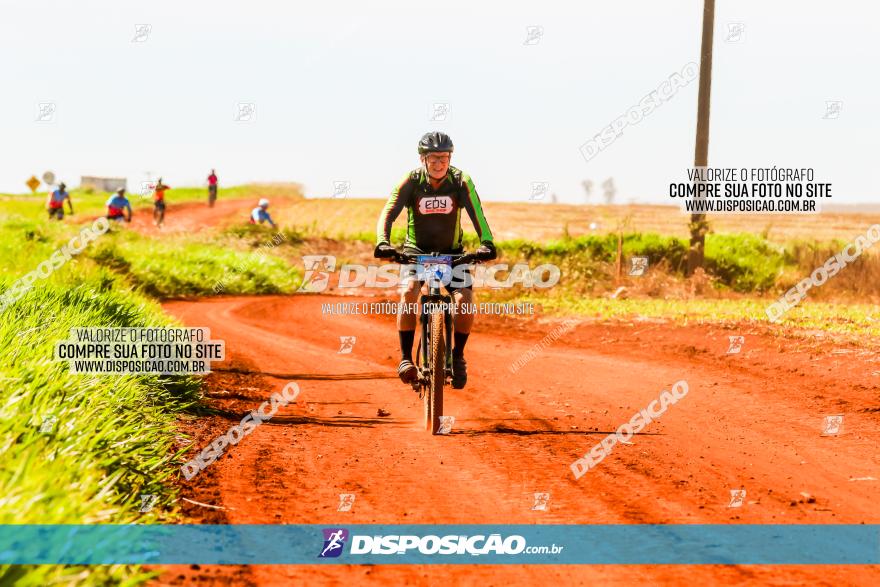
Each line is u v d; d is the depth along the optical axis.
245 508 13.97
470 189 20.16
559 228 116.38
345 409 23.78
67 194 92.44
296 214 152.38
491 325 47.50
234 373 29.64
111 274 43.22
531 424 21.55
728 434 20.12
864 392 24.66
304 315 55.94
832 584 10.67
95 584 9.46
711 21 61.38
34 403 13.98
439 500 14.59
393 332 46.97
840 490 15.23
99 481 12.87
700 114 61.56
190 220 134.38
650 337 38.44
